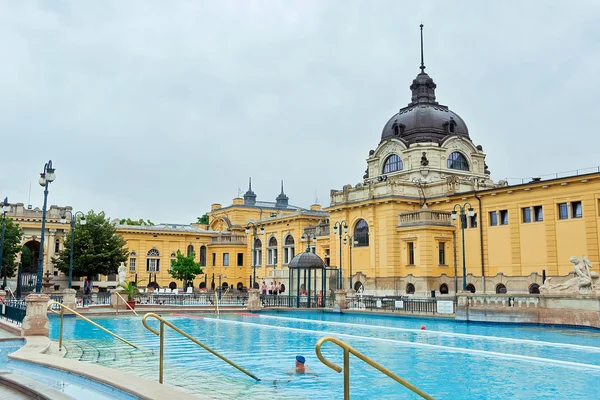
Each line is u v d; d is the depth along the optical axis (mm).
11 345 19516
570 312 28141
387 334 26328
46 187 28406
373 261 55406
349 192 59812
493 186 55688
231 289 78312
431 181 57250
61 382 12305
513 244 48156
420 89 63469
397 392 13297
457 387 13891
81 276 71312
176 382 14133
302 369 16172
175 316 38469
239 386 13688
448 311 35062
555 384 14227
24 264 76000
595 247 42219
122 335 25359
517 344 22078
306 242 72250
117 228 82375
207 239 89438
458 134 59969
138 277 83125
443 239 51688
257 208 96938
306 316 39375
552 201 45594
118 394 10930
